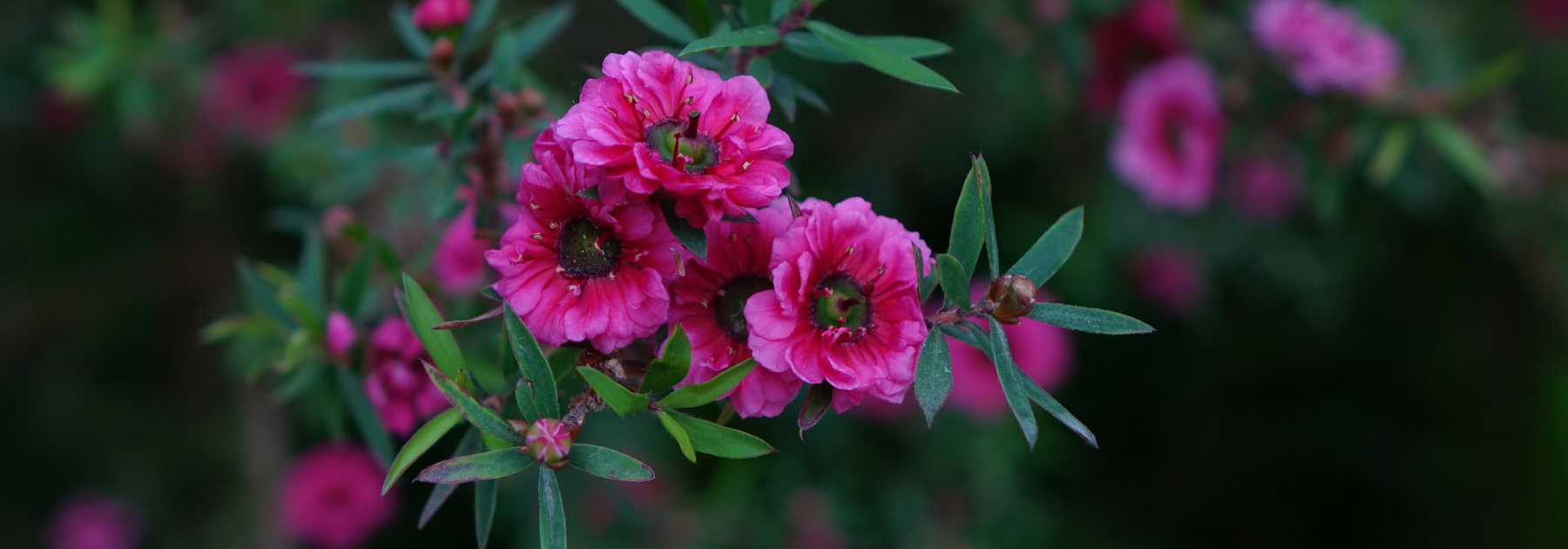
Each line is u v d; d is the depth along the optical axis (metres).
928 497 0.52
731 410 0.28
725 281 0.28
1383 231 0.61
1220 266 0.60
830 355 0.28
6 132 0.62
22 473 0.68
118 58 0.50
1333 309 0.59
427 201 0.38
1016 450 0.51
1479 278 0.71
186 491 0.66
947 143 0.55
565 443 0.27
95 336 0.66
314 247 0.34
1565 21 0.55
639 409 0.27
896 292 0.28
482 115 0.32
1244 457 0.81
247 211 0.62
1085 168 0.55
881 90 0.55
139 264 0.63
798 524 0.51
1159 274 0.60
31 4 0.58
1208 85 0.46
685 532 0.50
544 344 0.29
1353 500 0.83
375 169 0.43
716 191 0.27
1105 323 0.28
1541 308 0.70
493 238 0.29
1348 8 0.48
